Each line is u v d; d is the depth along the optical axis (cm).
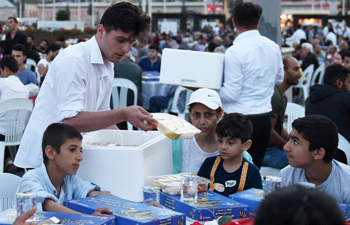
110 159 258
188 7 3616
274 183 239
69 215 210
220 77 407
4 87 605
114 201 232
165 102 808
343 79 492
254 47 412
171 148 288
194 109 297
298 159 255
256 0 604
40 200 233
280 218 104
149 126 255
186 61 405
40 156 279
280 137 456
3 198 290
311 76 1095
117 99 730
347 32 2580
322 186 261
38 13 3309
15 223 197
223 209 226
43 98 279
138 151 256
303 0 3562
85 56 273
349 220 234
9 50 1047
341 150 418
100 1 3275
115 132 303
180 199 238
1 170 565
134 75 725
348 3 3275
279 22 609
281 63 438
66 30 1905
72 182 258
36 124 279
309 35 2294
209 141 297
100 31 272
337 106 479
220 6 3534
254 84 412
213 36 1977
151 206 225
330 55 1466
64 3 3284
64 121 268
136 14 264
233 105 414
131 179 257
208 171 280
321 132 250
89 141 297
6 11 2575
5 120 567
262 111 412
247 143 274
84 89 273
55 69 273
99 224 198
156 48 1034
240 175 273
